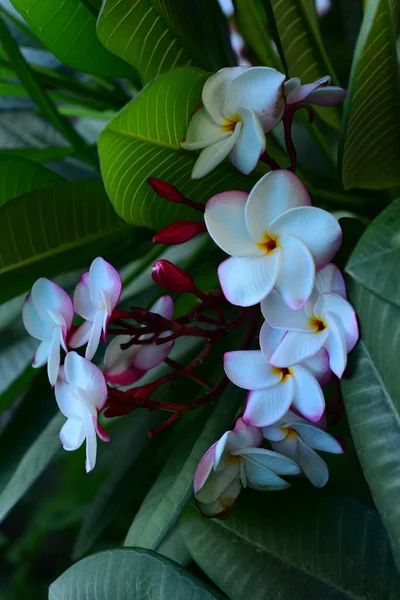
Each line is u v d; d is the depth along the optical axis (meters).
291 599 0.77
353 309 0.70
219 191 0.78
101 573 0.75
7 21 1.01
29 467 0.83
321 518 0.78
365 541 0.77
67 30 0.81
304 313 0.71
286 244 0.69
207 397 0.77
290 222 0.69
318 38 0.79
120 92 0.98
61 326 0.75
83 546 0.94
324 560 0.77
